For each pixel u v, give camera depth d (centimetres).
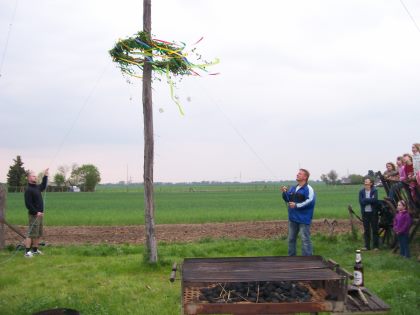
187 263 611
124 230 1853
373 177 1330
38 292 887
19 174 7856
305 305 495
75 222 2177
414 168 1159
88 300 820
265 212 2689
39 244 1456
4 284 959
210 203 4091
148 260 1084
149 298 840
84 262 1170
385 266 1060
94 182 10744
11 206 3656
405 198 1264
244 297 516
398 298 761
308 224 1051
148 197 1088
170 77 1028
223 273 544
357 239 1455
